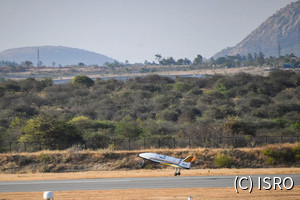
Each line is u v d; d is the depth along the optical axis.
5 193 81.06
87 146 143.88
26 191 83.62
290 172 108.12
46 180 97.50
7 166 122.88
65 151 132.25
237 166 127.25
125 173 110.12
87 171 121.12
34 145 141.25
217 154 129.88
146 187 87.25
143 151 132.50
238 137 145.75
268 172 108.31
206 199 76.25
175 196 78.12
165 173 108.38
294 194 80.56
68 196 78.38
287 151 133.88
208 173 106.88
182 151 132.88
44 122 143.75
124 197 77.19
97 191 82.88
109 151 131.12
